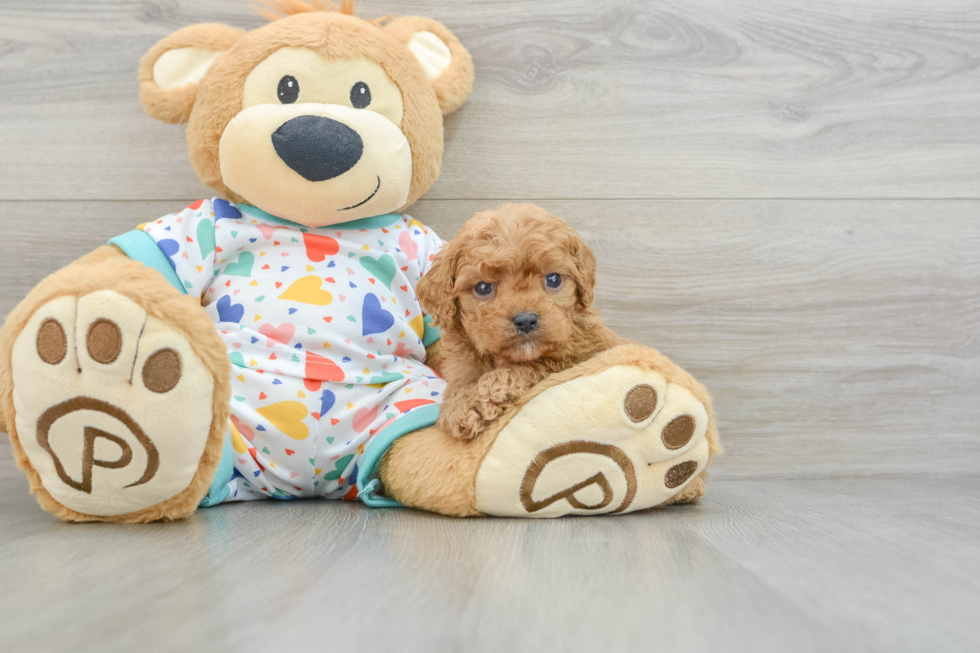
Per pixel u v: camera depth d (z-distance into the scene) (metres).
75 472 1.05
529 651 0.57
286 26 1.41
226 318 1.40
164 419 1.03
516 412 1.14
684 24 1.74
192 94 1.45
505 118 1.73
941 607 0.71
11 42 1.66
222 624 0.63
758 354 1.77
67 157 1.68
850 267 1.77
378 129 1.39
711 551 0.93
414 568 0.83
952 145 1.79
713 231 1.76
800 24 1.76
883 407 1.78
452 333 1.25
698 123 1.75
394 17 1.70
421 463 1.20
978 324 1.79
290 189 1.36
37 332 1.00
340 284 1.44
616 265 1.75
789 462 1.77
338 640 0.59
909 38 1.77
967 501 1.41
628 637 0.61
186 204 1.70
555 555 0.90
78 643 0.58
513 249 1.14
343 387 1.38
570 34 1.73
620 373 1.12
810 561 0.88
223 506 1.30
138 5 1.67
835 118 1.77
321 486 1.39
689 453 1.18
